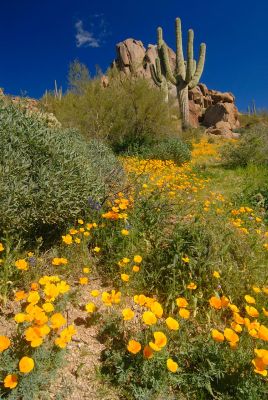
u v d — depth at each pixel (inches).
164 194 181.6
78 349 83.0
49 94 481.4
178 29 854.5
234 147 407.2
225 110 1168.2
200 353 78.6
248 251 125.1
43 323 72.2
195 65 848.3
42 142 121.1
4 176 104.3
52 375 72.2
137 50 1336.1
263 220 188.1
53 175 115.8
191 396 73.1
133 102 494.0
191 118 1216.2
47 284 86.4
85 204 135.6
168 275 109.4
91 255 124.0
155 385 70.9
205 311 98.0
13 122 120.0
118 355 77.2
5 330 83.7
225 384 73.9
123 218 132.0
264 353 71.5
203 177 318.3
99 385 73.9
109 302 87.7
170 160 390.9
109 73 541.3
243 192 236.7
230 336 75.9
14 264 101.3
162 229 132.2
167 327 89.0
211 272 109.3
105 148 241.4
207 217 148.3
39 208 110.3
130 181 194.4
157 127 501.7
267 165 375.9
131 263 113.5
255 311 87.7
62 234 128.5
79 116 438.6
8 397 65.7
